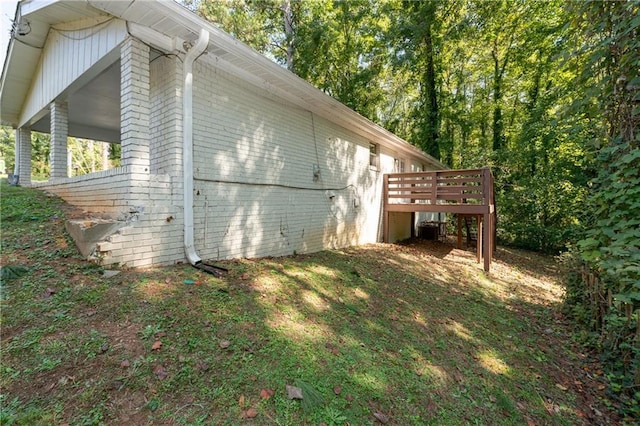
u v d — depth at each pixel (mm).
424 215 14516
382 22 13430
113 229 3367
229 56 4316
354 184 8438
